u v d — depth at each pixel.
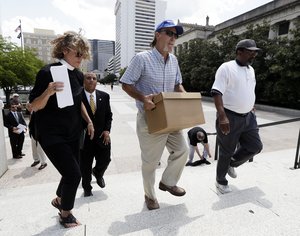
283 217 2.01
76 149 2.07
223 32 21.69
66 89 1.84
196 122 2.15
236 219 1.99
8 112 6.32
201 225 1.89
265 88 16.20
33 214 2.31
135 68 2.15
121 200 2.57
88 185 3.01
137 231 1.81
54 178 5.26
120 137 8.50
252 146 2.68
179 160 2.35
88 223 2.04
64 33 1.95
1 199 3.20
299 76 13.35
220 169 2.68
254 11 22.19
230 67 2.52
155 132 2.09
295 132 8.95
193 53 26.70
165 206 2.38
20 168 5.82
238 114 2.56
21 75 15.16
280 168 3.49
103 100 3.26
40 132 1.89
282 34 19.69
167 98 1.99
